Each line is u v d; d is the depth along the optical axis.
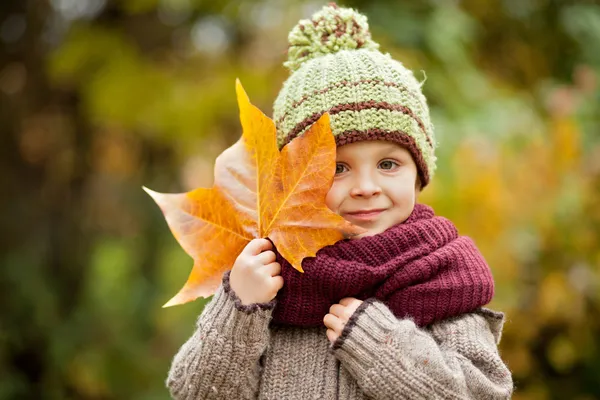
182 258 4.64
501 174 2.96
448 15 3.48
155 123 3.90
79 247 4.59
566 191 3.06
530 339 3.11
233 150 1.51
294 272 1.48
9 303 4.21
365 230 1.44
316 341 1.53
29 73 4.32
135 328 4.52
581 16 3.85
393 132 1.50
